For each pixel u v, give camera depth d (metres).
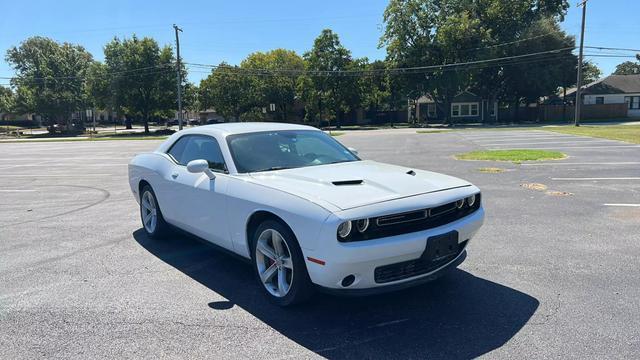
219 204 4.46
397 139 27.97
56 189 11.18
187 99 61.06
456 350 3.18
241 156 4.66
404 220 3.54
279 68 69.31
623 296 3.97
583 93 59.91
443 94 54.84
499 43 53.66
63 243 6.11
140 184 6.31
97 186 11.54
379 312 3.82
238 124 5.47
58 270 5.02
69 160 20.11
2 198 10.01
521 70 52.91
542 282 4.34
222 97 64.69
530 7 55.50
